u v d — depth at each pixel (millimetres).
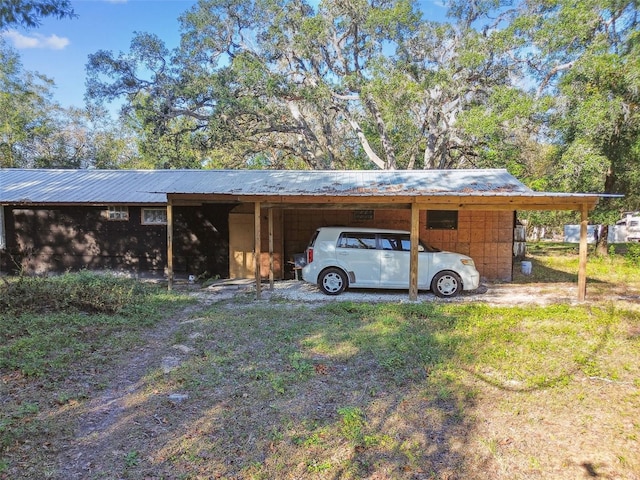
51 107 27594
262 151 25734
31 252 12250
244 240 12133
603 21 15469
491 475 2887
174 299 8703
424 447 3223
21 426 3379
